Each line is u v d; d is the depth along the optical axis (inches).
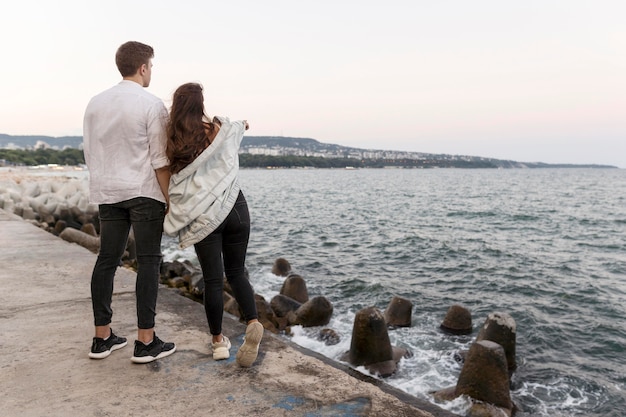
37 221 617.6
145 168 109.9
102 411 99.2
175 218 110.0
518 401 266.1
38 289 202.5
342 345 325.7
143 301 119.2
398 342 342.3
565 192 3036.4
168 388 109.5
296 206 1736.0
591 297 514.0
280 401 104.2
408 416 99.3
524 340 373.7
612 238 1011.9
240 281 120.0
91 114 109.9
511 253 791.1
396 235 986.7
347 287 537.6
